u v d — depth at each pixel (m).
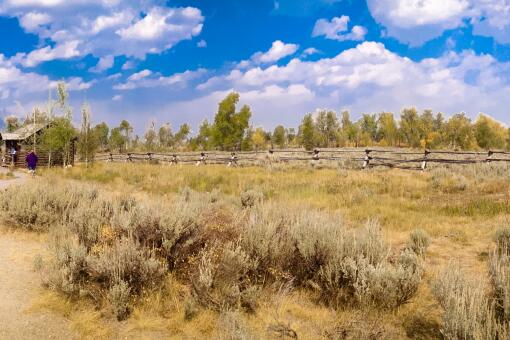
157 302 4.30
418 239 6.95
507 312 3.52
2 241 6.79
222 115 52.28
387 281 4.40
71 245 4.95
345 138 82.56
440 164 22.11
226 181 17.66
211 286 4.55
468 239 7.61
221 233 5.58
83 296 4.38
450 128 69.94
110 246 5.23
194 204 6.82
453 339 3.27
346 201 11.72
